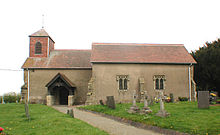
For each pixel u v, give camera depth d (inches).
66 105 1187.9
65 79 1132.5
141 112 642.2
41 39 1347.2
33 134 422.9
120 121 614.5
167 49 1295.5
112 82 1114.7
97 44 1317.7
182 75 1148.5
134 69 1133.7
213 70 1254.3
